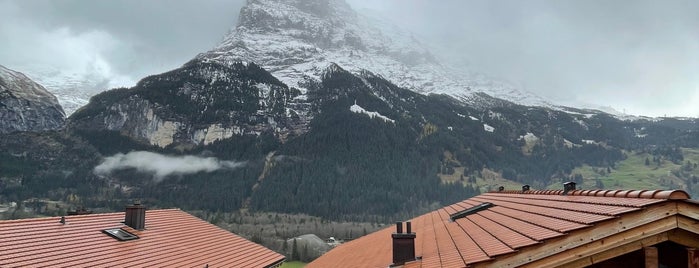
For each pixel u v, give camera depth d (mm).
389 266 14242
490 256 8172
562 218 9234
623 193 9164
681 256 7504
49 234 15492
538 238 8031
